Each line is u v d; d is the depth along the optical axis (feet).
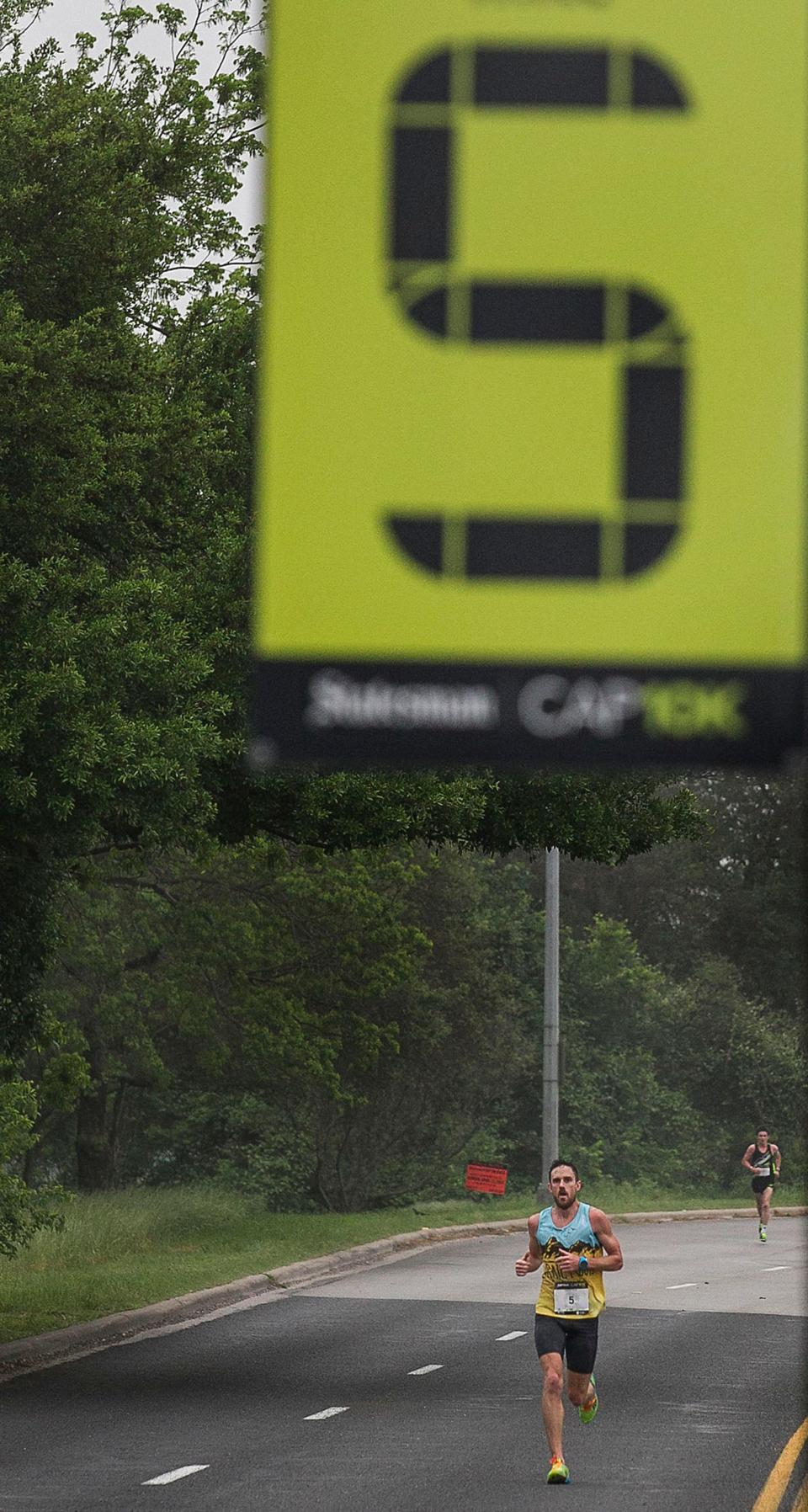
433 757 80.89
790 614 80.33
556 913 498.28
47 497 214.69
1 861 255.09
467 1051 615.16
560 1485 162.40
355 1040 520.83
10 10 248.11
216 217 265.34
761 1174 464.65
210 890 499.92
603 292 81.15
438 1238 451.53
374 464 81.15
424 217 81.41
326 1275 358.23
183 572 237.45
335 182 81.41
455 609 80.94
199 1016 510.58
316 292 81.35
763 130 81.25
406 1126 614.75
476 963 622.95
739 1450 180.96
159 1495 156.87
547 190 81.30
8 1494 156.87
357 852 504.84
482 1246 434.30
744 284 80.94
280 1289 332.60
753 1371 235.61
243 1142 634.43
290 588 81.15
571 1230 168.96
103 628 210.18
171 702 221.25
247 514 246.88
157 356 241.55
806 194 81.10
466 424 81.15
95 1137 545.85
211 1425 193.67
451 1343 261.85
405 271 81.35
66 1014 512.63
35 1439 184.85
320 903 503.20
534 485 80.89
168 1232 410.93
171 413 234.17
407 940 525.34
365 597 81.05
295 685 81.05
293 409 81.25
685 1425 195.72
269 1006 502.79
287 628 81.15
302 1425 194.08
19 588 208.03
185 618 229.86
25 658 208.85
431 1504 153.69
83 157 227.40
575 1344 170.81
